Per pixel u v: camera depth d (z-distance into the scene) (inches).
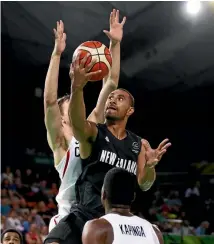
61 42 231.6
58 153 224.5
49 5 863.1
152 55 935.7
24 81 1053.8
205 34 844.0
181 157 1069.1
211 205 892.0
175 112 1074.1
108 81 241.0
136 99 1051.9
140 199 908.6
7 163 1067.9
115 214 162.1
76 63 187.3
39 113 1089.4
